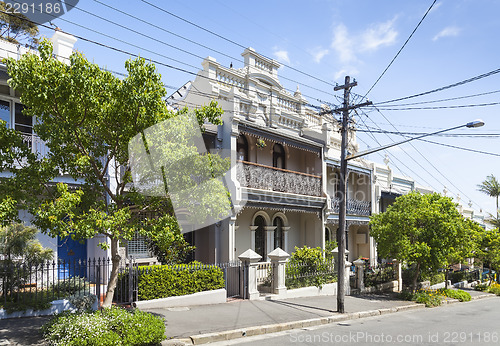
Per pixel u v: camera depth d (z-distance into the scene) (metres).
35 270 9.34
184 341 8.05
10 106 11.18
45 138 7.06
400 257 16.80
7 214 6.76
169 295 11.38
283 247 18.73
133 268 10.88
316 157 19.17
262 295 13.91
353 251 24.28
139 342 7.23
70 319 7.25
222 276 12.84
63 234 6.82
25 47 11.32
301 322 10.50
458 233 17.58
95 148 8.04
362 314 12.74
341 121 14.45
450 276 26.62
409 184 30.09
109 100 7.43
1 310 8.48
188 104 16.23
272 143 18.31
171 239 7.79
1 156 6.95
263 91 17.77
